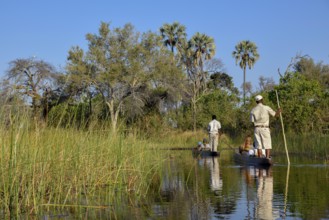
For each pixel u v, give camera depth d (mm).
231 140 32719
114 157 10922
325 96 28016
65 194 8742
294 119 24266
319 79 56281
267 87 52750
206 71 64500
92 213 7145
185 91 49844
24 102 8008
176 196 8508
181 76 48375
